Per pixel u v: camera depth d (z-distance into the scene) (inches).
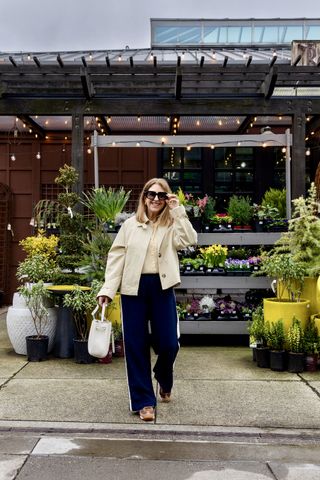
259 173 357.7
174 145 247.8
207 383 175.5
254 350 201.5
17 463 117.0
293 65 235.6
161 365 149.1
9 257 366.6
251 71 239.1
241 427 136.8
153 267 142.6
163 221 145.3
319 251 217.3
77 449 124.6
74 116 250.1
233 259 243.8
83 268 225.1
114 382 176.2
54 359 208.2
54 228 266.1
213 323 231.1
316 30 450.3
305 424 139.3
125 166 363.3
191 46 411.2
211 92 266.1
